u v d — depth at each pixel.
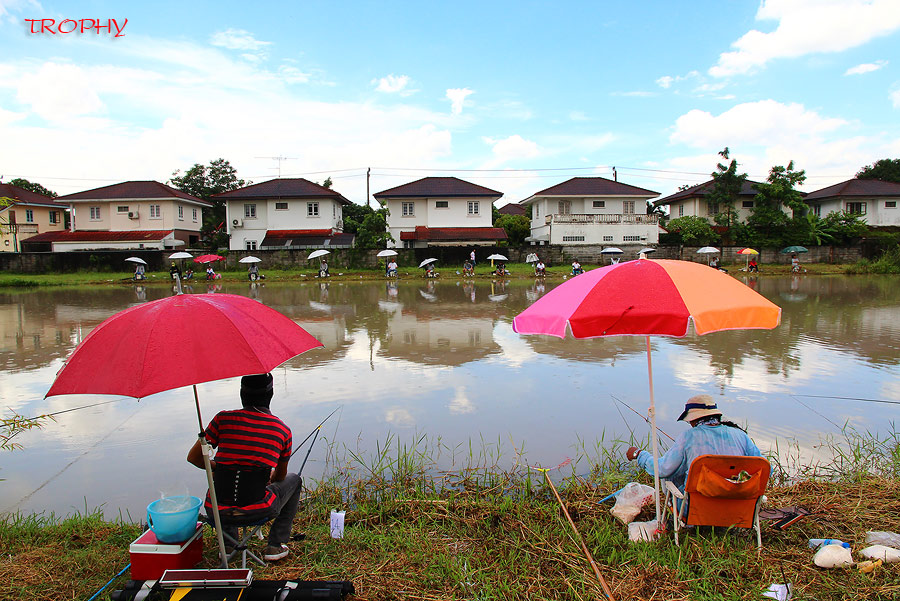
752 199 41.06
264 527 3.78
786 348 10.48
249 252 35.28
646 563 3.18
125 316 2.69
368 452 5.40
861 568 3.04
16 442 5.88
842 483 4.32
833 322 13.74
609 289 3.04
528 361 9.50
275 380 8.27
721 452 3.33
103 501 4.51
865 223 40.75
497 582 3.05
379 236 36.69
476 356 9.96
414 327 13.40
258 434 3.08
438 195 39.06
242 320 2.77
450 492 4.35
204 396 7.65
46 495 4.62
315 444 5.64
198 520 3.25
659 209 49.41
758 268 35.28
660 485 4.31
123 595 2.83
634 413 6.52
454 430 6.00
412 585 3.04
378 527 3.79
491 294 22.42
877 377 8.16
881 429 5.88
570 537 3.50
